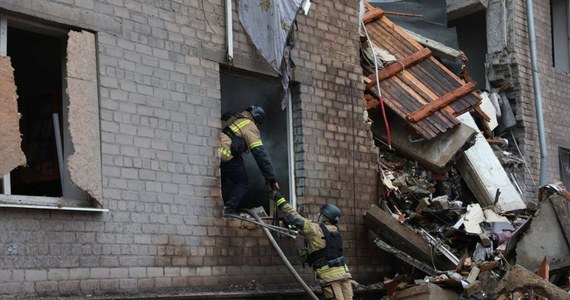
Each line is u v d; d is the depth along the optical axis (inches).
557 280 401.1
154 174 312.0
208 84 340.2
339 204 398.6
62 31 292.5
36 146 327.6
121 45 306.2
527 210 457.4
